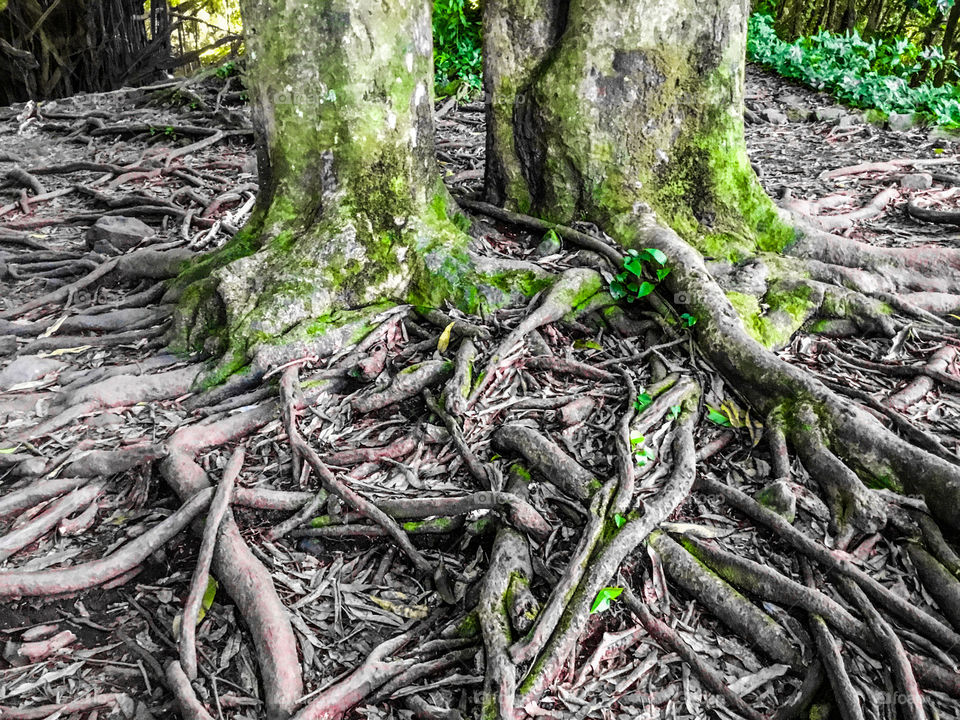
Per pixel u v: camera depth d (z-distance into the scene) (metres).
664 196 4.60
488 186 5.04
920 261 4.72
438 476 3.33
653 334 4.03
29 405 3.82
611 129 4.48
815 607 2.63
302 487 3.31
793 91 10.23
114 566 2.94
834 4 13.80
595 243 4.42
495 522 3.07
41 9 15.28
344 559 3.07
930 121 8.48
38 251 5.84
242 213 6.21
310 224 4.30
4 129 9.61
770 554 2.97
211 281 4.17
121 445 3.51
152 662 2.68
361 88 4.05
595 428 3.49
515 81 4.64
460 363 3.71
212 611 2.84
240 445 3.53
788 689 2.55
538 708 2.46
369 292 4.20
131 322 4.56
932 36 11.59
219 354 4.00
